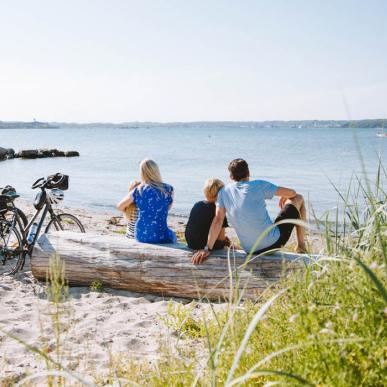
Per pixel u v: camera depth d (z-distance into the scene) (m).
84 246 6.51
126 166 39.19
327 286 2.92
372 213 3.17
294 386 2.39
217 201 5.84
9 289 6.38
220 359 3.10
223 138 134.00
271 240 5.60
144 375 3.46
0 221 7.11
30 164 41.00
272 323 3.28
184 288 5.94
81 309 5.63
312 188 24.52
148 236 6.38
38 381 3.71
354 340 2.21
